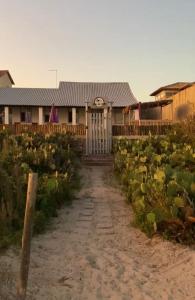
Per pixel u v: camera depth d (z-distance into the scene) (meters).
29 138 17.20
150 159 13.49
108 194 12.91
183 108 27.00
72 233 8.64
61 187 11.17
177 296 5.70
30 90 46.53
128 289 5.92
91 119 22.91
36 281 6.02
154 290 5.89
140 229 8.70
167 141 17.64
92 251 7.50
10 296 5.29
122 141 20.25
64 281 6.12
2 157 10.58
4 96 44.34
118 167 15.81
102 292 5.82
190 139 18.88
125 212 10.52
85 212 10.51
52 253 7.33
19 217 8.37
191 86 25.25
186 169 12.03
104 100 22.98
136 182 10.44
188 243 7.66
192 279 6.21
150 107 34.28
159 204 8.40
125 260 7.05
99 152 22.72
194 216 7.75
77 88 47.88
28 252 4.91
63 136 21.31
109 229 8.96
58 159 14.53
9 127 25.77
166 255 7.20
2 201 7.88
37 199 9.55
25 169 10.89
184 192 8.07
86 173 17.86
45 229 8.77
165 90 43.62
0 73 56.72
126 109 36.62
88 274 6.43
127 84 49.53
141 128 25.58
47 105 42.97
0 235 7.51
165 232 7.96
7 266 6.23
